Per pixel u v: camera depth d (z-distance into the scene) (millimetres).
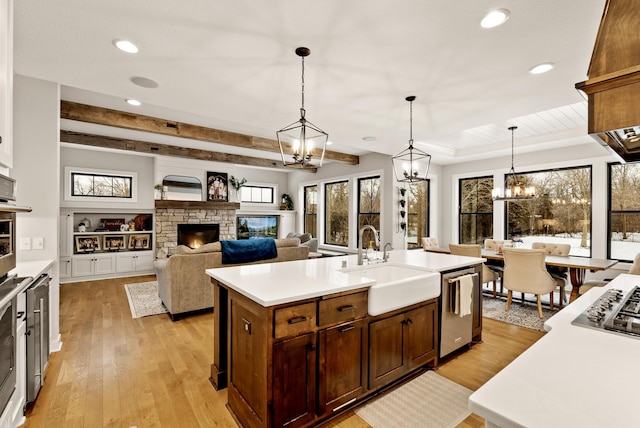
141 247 6801
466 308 2729
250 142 5410
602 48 1092
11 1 1707
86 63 2381
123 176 6629
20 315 1854
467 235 6891
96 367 2604
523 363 910
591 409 685
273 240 4625
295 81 2697
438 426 1896
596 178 4953
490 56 2273
